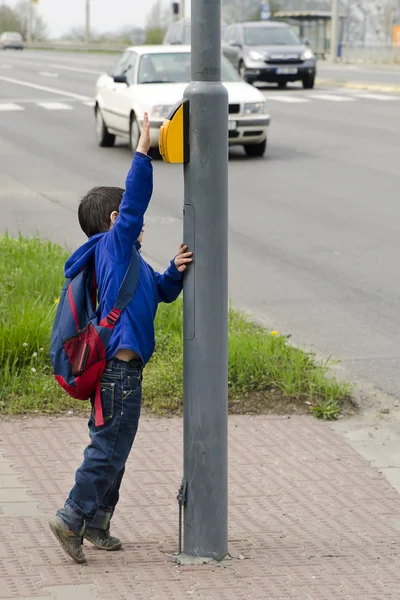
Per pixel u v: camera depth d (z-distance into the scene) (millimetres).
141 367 6898
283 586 6785
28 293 14219
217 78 6684
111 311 6715
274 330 14133
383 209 23469
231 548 7543
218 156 6723
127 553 7398
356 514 8344
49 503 8359
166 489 8758
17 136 37594
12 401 10930
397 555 7465
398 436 10336
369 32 133625
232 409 10922
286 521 8156
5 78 72938
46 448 9672
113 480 7047
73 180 27688
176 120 6668
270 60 57594
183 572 7008
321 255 18906
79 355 6676
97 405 6832
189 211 6793
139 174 6715
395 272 17641
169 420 10570
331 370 12477
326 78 70000
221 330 6922
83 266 6848
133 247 6859
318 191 25922
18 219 22203
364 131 38469
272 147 34531
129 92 32188
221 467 7129
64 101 52312
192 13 6621
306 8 136500
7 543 7527
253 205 24016
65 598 6535
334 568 7152
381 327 14461
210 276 6832
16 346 11984
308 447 9922
